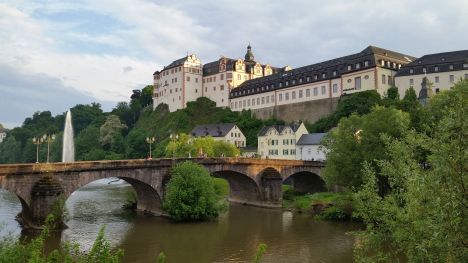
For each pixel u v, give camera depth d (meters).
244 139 162.25
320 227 58.66
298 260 41.38
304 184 97.44
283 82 162.25
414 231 17.11
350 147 64.12
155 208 67.19
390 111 63.59
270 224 61.19
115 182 132.50
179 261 41.00
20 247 18.53
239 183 84.75
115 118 197.12
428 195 15.87
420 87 121.38
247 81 190.38
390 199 20.58
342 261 40.88
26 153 185.50
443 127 16.05
